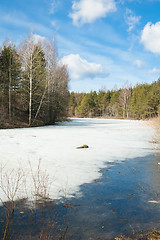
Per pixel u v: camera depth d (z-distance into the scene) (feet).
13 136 41.91
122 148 30.89
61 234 8.36
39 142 34.83
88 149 29.45
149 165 21.09
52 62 86.74
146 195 13.08
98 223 9.41
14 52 81.35
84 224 9.29
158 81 197.36
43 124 86.12
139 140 39.88
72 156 24.62
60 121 118.42
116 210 10.83
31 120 82.38
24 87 81.20
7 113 77.77
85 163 21.44
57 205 11.27
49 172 17.62
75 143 34.81
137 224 9.36
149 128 70.18
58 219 9.68
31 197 12.13
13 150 26.76
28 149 27.94
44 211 10.46
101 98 260.62
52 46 86.07
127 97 226.99
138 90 209.97
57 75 96.37
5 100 81.56
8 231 8.46
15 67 77.71
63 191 13.42
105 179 16.34
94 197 12.60
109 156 25.22
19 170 17.69
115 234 8.46
